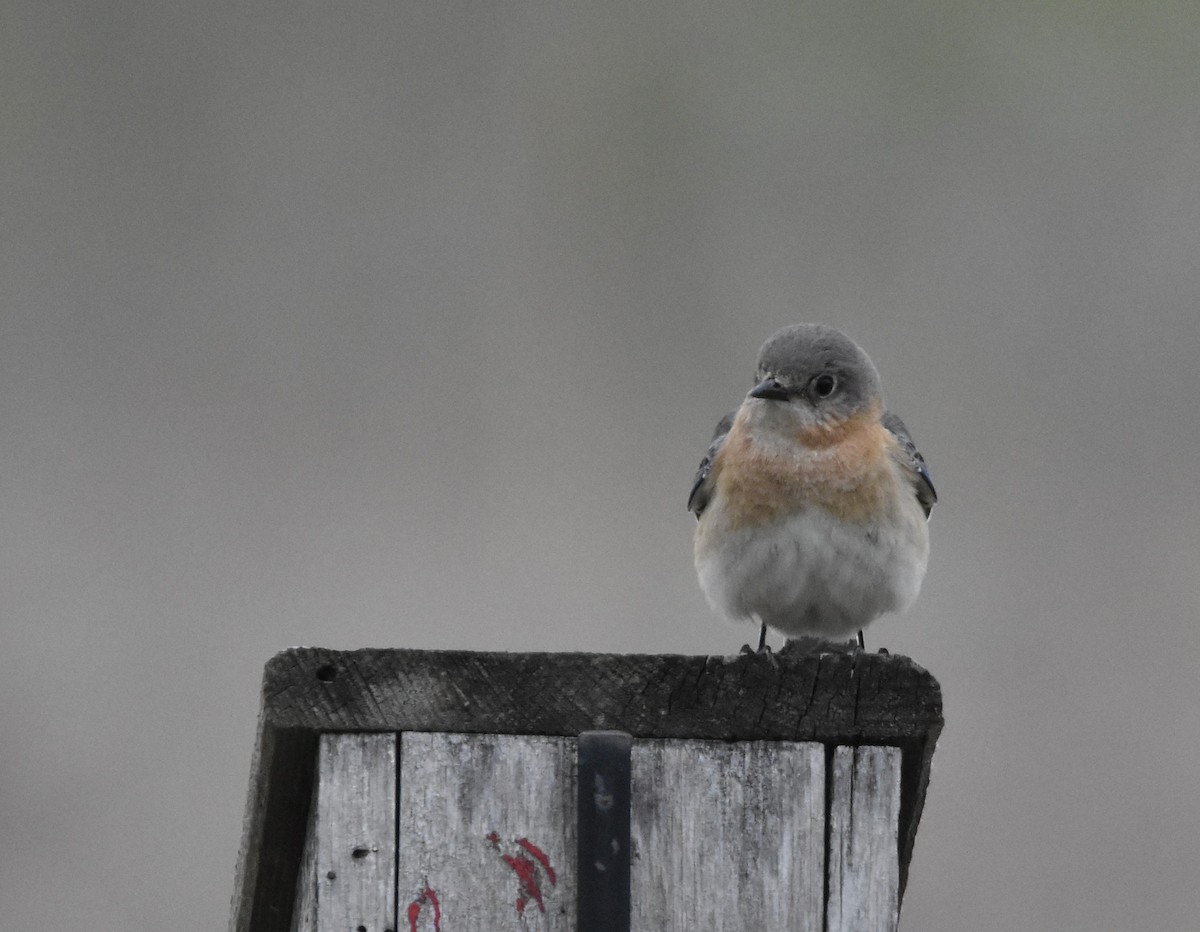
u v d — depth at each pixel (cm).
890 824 1181
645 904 1172
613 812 1156
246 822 1244
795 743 1188
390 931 1163
